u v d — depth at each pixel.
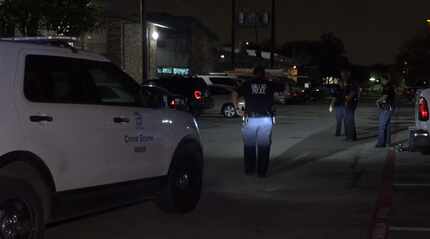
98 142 7.82
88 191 7.73
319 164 14.84
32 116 7.00
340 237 8.34
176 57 54.94
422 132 13.58
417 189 11.53
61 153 7.30
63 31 23.45
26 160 6.89
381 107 17.88
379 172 13.54
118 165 8.16
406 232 8.53
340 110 21.28
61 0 23.09
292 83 49.47
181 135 9.45
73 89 7.68
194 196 9.80
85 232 8.72
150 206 10.29
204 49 63.97
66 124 7.38
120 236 8.49
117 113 8.20
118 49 44.19
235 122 28.39
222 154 16.80
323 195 11.12
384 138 17.97
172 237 8.43
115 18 44.06
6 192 6.67
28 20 22.69
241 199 10.84
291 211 9.90
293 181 12.55
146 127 8.70
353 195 11.07
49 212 7.29
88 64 8.02
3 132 6.66
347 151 17.28
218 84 34.34
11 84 6.88
